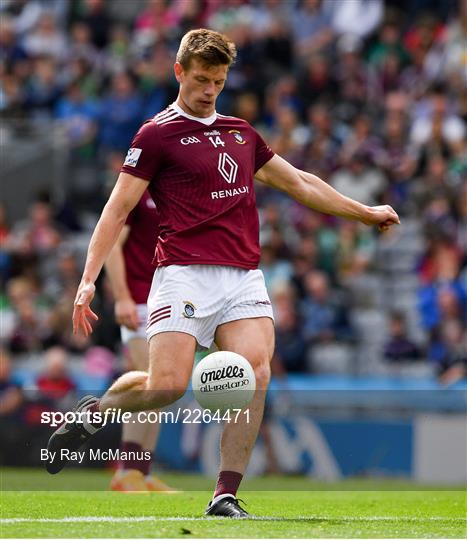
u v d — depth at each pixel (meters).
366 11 71.69
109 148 68.31
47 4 79.19
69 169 68.81
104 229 22.53
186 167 22.62
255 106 66.62
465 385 50.28
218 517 21.83
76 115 70.25
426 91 64.62
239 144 23.12
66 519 21.77
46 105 72.00
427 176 60.56
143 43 71.88
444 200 58.38
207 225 22.59
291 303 53.12
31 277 59.72
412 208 60.53
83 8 77.69
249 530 19.72
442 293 52.53
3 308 59.06
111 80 71.12
